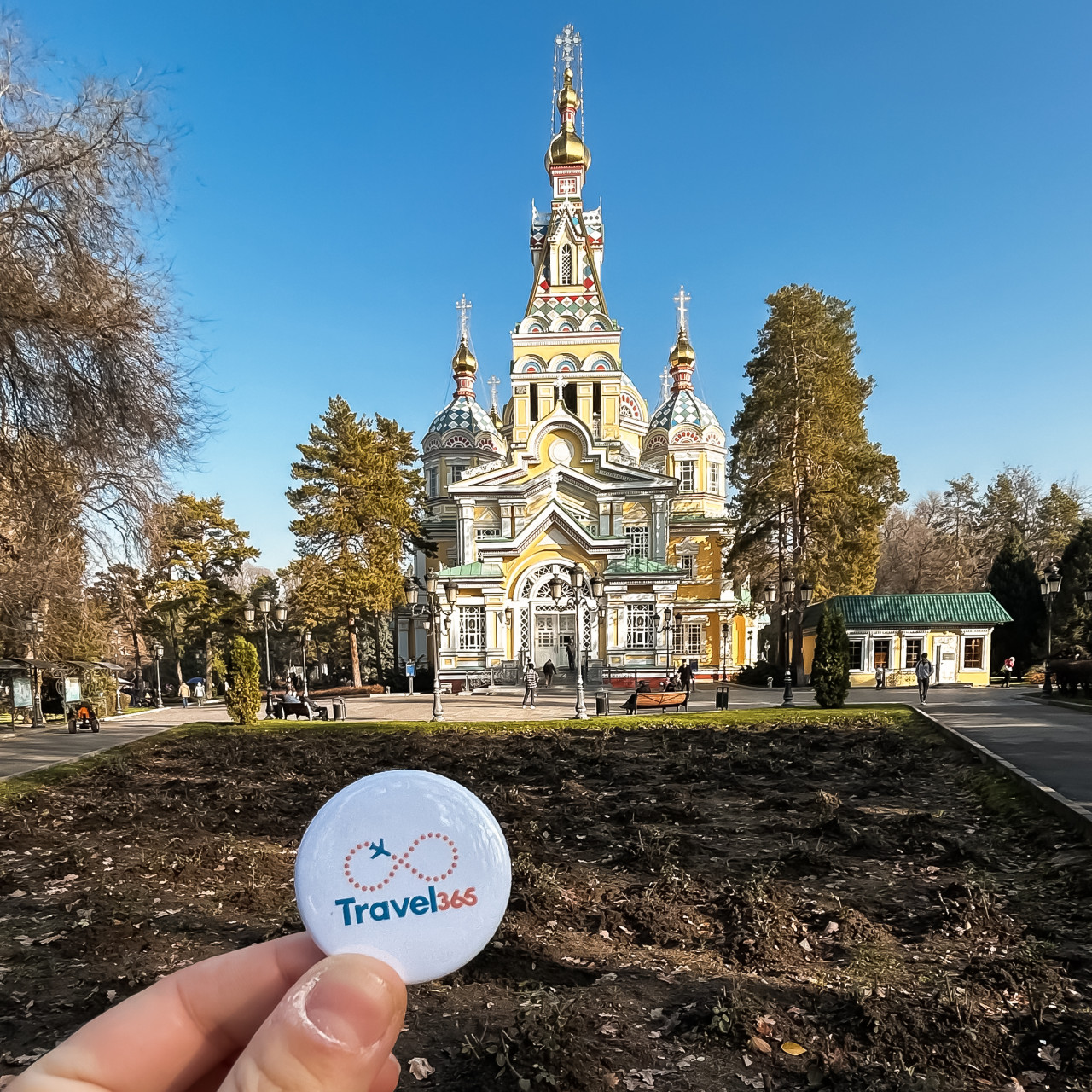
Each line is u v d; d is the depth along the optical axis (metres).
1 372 11.80
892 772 12.25
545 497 44.53
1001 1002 4.30
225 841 8.12
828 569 37.16
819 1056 3.80
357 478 42.25
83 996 4.68
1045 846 7.42
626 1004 4.42
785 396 37.16
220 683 48.72
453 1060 3.84
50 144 11.98
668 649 38.28
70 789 12.06
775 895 5.96
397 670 41.81
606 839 8.20
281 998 1.08
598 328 47.84
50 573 14.27
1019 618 42.97
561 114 49.91
